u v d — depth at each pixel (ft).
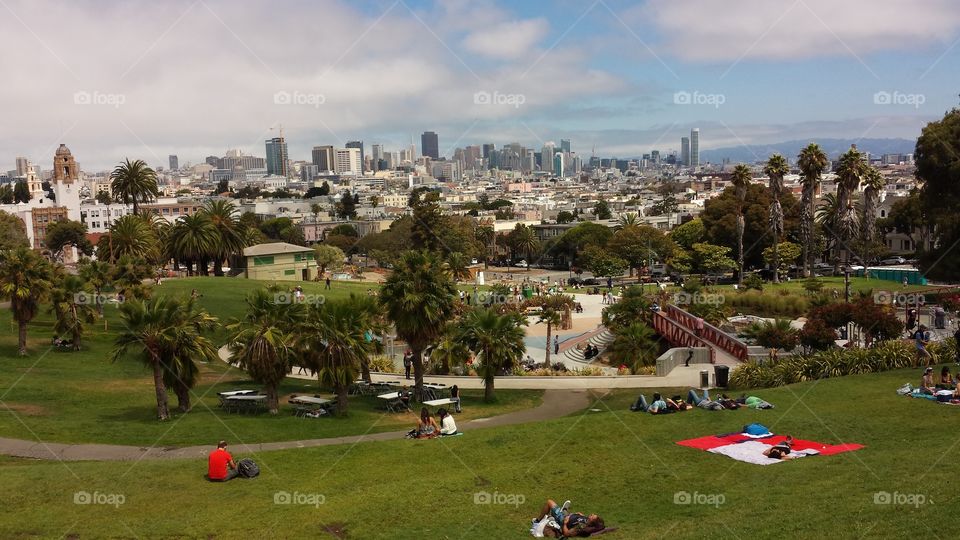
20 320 173.37
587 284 476.13
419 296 144.25
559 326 280.31
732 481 81.05
